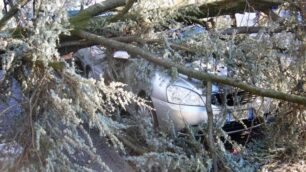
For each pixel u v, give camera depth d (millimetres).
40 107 3145
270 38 3812
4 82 3316
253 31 4023
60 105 2975
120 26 4043
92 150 3160
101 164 3168
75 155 3379
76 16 3902
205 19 4266
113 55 4164
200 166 3410
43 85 3113
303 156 4207
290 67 3887
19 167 3043
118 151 3959
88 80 2988
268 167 4051
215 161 3553
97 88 3021
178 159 3471
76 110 3088
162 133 3803
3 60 3076
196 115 3998
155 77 4008
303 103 3355
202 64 3842
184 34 3963
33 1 3195
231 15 4258
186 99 4031
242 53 3830
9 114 3240
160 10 4039
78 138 3174
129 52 3748
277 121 4121
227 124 4152
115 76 4402
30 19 3244
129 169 3869
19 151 3123
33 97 3115
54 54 3148
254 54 3836
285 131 4141
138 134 3979
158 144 3707
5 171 3041
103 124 3129
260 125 4160
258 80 3852
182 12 4105
